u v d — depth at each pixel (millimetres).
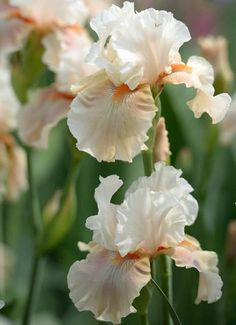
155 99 1064
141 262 1029
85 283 1014
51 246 1378
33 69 1430
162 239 1040
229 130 1461
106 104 1037
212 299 1040
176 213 1036
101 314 1001
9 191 1573
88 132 1028
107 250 1046
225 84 1460
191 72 1062
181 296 1456
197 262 1038
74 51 1307
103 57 1063
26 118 1336
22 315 1500
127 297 1001
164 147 1110
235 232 1369
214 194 1627
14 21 1425
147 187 1036
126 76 1042
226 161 1657
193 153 1602
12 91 1545
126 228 1026
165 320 1090
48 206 1386
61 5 1407
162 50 1057
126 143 1019
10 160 1550
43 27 1420
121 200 1585
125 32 1056
